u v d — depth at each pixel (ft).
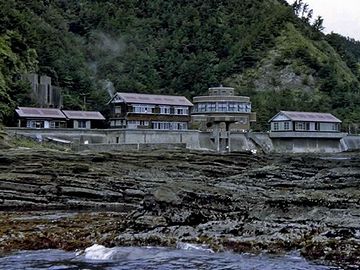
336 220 85.61
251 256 77.97
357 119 532.73
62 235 91.66
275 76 645.51
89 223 102.22
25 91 357.41
